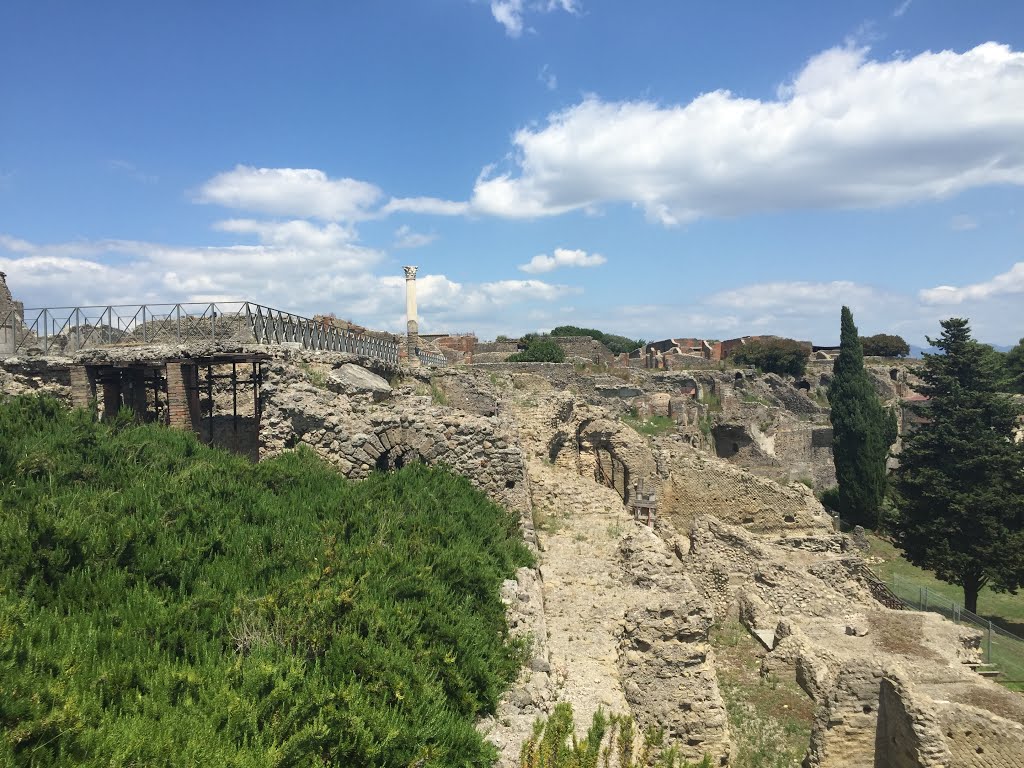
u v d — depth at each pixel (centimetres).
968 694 1672
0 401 1593
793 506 3059
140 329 2509
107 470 1279
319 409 1694
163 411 2205
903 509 3619
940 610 2691
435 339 8062
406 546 1191
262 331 2081
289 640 827
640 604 1484
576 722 1007
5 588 826
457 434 1720
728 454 5781
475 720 865
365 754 662
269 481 1421
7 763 518
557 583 1584
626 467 3275
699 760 1405
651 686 1426
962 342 3906
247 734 644
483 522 1502
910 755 1396
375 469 1686
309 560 1062
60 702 612
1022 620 3284
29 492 1116
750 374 7562
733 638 2272
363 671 796
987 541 3259
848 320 4894
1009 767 1343
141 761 568
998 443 3503
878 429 4759
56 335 2152
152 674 722
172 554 1004
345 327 5241
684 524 3169
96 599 869
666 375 7194
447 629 946
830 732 1538
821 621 2212
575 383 6334
